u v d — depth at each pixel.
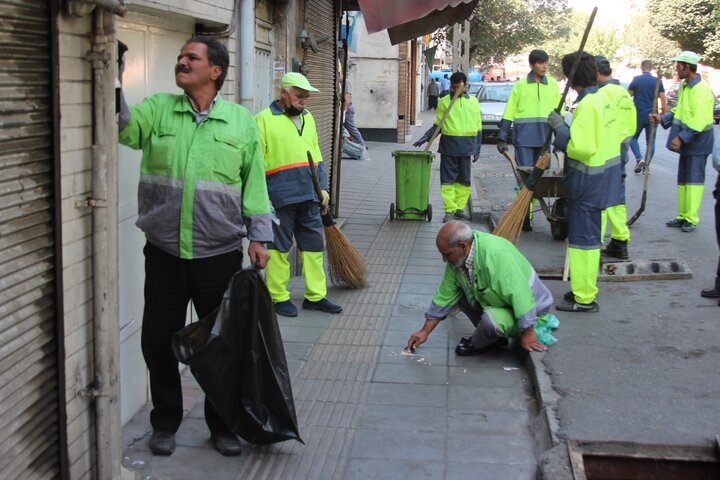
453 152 10.84
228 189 4.01
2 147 2.85
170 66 5.07
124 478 3.85
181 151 3.94
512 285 5.46
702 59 43.00
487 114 22.97
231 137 3.98
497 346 5.96
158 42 4.86
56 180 3.15
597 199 6.30
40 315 3.13
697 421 4.46
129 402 4.71
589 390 4.90
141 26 4.57
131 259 4.66
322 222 7.20
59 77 3.15
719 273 6.90
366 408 4.95
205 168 3.95
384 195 13.41
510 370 5.56
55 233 3.18
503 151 10.17
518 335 5.68
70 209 3.29
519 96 10.19
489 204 11.98
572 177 6.36
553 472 3.96
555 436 4.30
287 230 6.60
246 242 6.47
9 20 2.85
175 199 3.96
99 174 3.41
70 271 3.32
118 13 3.35
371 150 20.84
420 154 10.75
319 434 4.59
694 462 4.14
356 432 4.62
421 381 5.37
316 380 5.38
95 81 3.36
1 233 2.85
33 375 3.10
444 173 10.99
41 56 3.05
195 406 4.93
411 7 6.99
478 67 41.97
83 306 3.45
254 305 4.09
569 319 6.33
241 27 6.05
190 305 5.43
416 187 10.91
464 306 5.91
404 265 8.55
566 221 9.43
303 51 8.87
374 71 22.73
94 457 3.62
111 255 3.54
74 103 3.28
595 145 6.17
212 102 4.03
